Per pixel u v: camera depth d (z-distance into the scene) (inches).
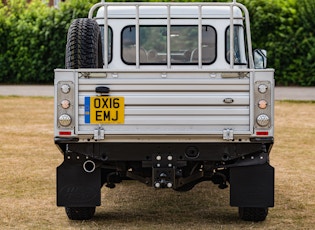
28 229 334.0
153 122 320.2
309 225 343.3
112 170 353.4
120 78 319.9
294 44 1157.7
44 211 372.8
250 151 327.9
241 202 333.7
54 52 1234.0
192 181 351.6
